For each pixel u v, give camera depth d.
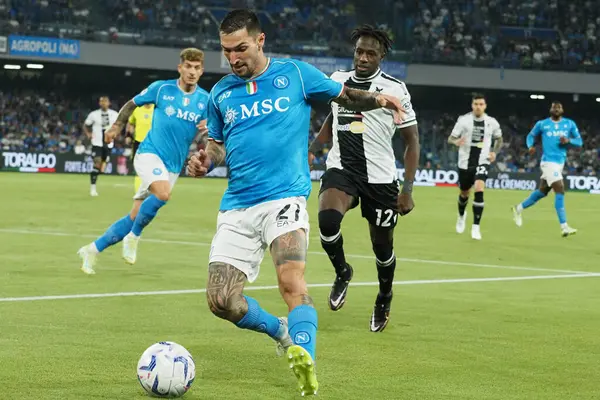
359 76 10.30
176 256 17.09
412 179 10.04
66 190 37.34
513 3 71.25
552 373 8.12
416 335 9.91
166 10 65.00
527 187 60.62
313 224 25.56
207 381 7.51
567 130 24.50
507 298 13.05
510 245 21.61
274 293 12.85
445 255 19.03
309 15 68.75
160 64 62.03
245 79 7.38
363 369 8.12
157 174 14.13
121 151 58.53
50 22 61.03
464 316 11.30
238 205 7.30
